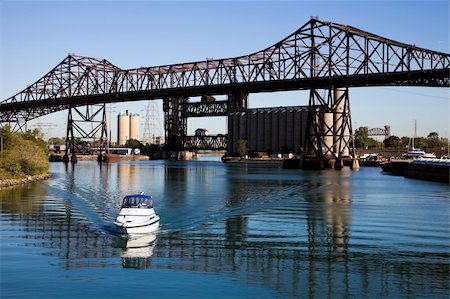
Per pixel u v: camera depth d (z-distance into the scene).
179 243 39.84
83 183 95.81
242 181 102.50
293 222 50.03
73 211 55.62
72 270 32.22
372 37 135.50
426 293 28.75
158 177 115.38
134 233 43.06
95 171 140.75
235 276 31.36
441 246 39.28
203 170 150.12
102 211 55.88
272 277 31.27
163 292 28.55
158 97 191.00
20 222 48.38
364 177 117.44
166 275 31.41
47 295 28.02
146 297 27.78
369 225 48.44
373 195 75.56
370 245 39.69
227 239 41.47
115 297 27.78
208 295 28.20
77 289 28.92
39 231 43.91
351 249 38.28
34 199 67.12
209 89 172.38
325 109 152.38
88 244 39.12
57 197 69.69
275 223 49.31
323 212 56.88
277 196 73.25
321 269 32.94
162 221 49.88
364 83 141.00
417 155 191.12
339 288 29.44
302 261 34.81
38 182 96.88
